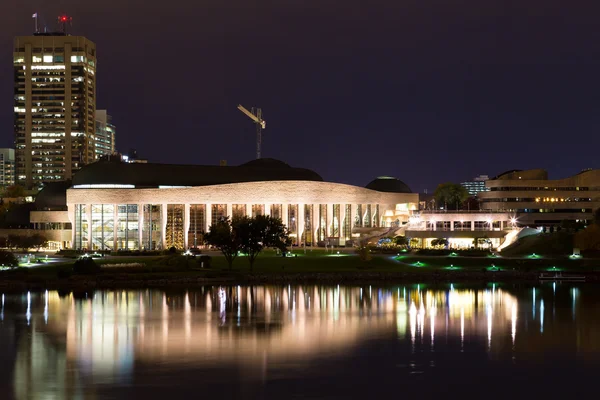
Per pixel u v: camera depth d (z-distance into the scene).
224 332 96.38
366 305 122.94
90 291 141.25
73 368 75.44
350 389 68.19
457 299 131.62
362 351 84.31
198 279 157.25
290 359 79.81
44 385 68.94
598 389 69.19
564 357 82.06
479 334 95.75
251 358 80.06
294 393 66.62
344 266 180.62
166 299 129.62
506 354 83.38
